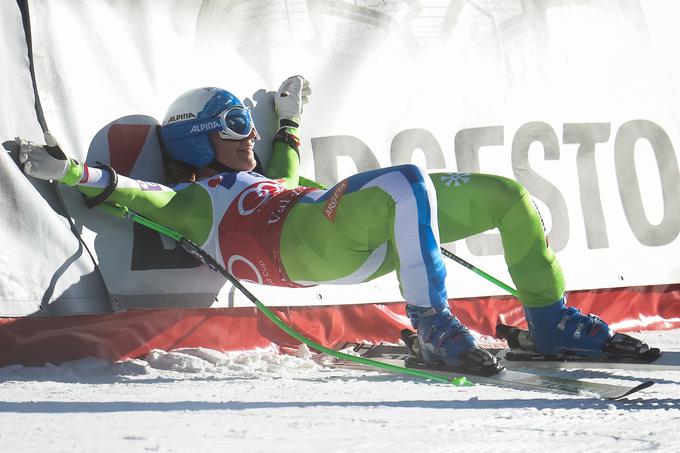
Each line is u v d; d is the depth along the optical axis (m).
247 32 16.08
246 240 13.02
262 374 11.95
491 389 10.27
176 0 15.43
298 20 16.58
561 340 12.72
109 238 13.48
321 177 16.27
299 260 12.57
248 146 14.29
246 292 12.31
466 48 17.88
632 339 12.20
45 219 12.70
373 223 11.73
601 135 18.62
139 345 13.40
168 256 13.96
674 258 18.89
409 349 13.07
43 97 13.62
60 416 7.53
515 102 18.03
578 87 18.61
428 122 17.30
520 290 12.99
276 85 16.22
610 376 11.92
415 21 17.55
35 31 13.70
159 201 13.32
